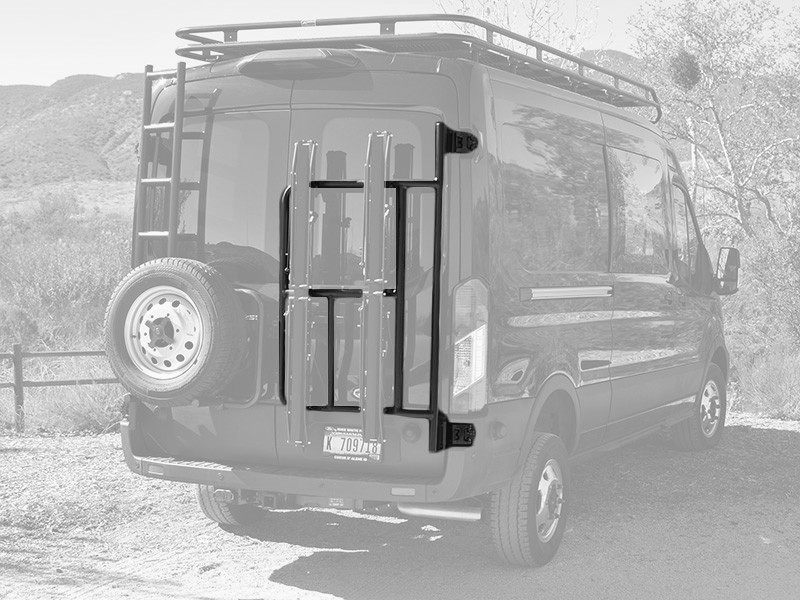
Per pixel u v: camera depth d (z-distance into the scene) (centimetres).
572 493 787
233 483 561
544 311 596
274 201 561
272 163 561
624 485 809
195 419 577
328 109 550
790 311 1384
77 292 1702
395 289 526
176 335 537
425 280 529
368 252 526
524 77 600
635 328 736
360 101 545
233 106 570
